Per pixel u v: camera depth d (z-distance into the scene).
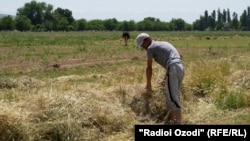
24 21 134.12
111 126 7.50
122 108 8.10
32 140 6.66
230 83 10.62
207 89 10.16
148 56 8.02
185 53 29.56
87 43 44.34
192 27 186.00
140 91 8.55
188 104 9.05
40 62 22.02
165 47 7.91
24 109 7.16
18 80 13.33
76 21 150.38
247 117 8.12
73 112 7.24
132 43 45.94
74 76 15.16
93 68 19.12
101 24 156.50
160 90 8.55
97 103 7.79
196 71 11.02
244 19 184.12
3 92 10.54
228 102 9.12
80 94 8.08
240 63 13.97
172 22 181.12
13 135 6.57
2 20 129.12
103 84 10.54
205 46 40.00
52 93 7.93
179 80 7.92
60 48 33.91
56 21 147.12
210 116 8.46
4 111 6.69
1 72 17.66
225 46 39.03
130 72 14.85
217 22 188.75
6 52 28.78
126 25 158.50
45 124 6.84
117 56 26.12
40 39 53.47
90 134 7.10
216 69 11.24
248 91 9.83
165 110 8.36
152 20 184.12
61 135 6.85
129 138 7.19
